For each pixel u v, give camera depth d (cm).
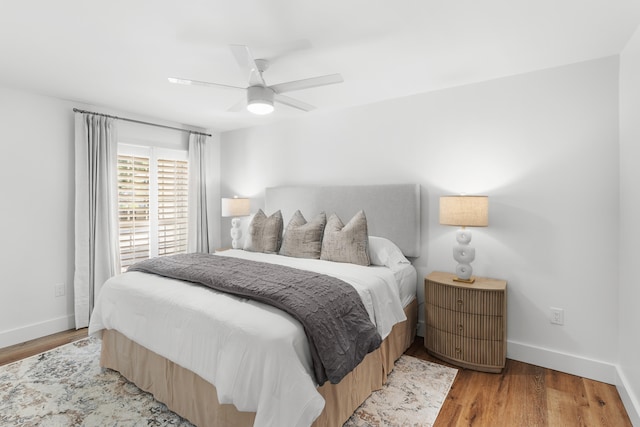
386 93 319
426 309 284
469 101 293
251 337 159
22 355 283
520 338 272
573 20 189
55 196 334
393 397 221
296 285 199
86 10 179
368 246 303
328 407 176
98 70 263
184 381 195
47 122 327
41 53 233
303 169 409
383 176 344
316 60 244
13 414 203
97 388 231
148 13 182
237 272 228
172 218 438
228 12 182
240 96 327
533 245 265
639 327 191
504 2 173
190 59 242
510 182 274
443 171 307
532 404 213
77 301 342
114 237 372
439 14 184
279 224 361
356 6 176
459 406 212
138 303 218
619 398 219
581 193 246
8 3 172
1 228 301
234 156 482
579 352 248
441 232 310
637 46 197
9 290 306
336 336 174
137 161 400
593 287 243
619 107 231
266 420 144
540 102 261
